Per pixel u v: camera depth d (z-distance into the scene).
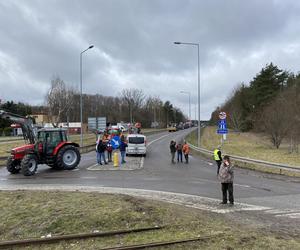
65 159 24.95
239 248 8.14
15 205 11.20
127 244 8.41
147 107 136.00
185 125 137.50
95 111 118.25
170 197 14.27
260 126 51.38
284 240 8.77
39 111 104.50
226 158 13.29
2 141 55.28
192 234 9.03
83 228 9.54
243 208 12.43
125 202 11.27
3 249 8.27
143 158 34.44
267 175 21.91
